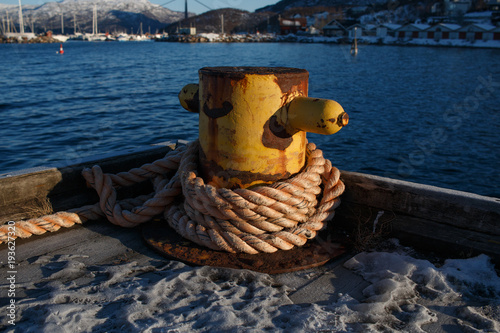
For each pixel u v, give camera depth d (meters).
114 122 12.52
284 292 2.25
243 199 2.59
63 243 2.86
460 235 2.55
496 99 19.25
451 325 1.98
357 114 15.58
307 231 2.73
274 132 2.66
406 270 2.38
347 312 2.04
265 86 2.57
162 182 3.31
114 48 77.31
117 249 2.79
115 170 3.49
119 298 2.15
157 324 1.91
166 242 2.81
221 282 2.37
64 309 2.02
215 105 2.69
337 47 69.00
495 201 2.42
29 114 13.67
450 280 2.31
